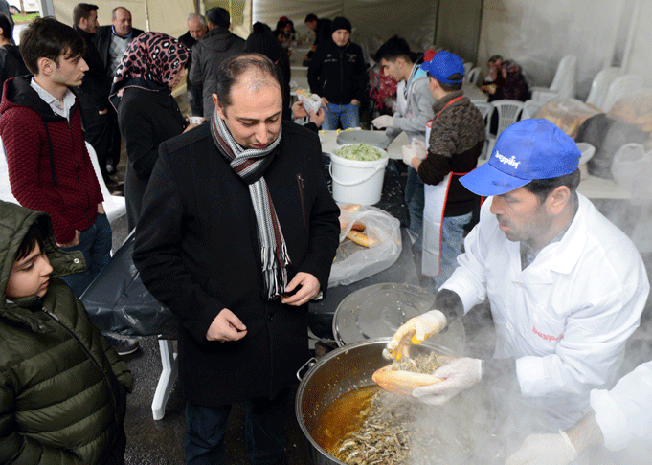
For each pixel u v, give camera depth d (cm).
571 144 90
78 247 210
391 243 181
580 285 104
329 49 447
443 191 245
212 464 153
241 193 121
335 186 229
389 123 327
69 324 112
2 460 94
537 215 96
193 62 411
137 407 221
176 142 119
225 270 124
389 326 141
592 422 92
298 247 131
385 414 124
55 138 186
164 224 119
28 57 175
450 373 109
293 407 222
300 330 140
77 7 423
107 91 441
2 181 428
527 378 109
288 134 130
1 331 98
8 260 95
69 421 108
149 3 591
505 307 126
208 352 130
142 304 148
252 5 719
